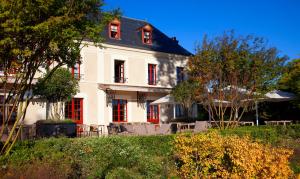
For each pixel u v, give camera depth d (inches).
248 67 668.7
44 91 634.8
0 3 254.2
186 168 351.3
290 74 850.8
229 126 693.3
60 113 788.0
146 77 1008.9
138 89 943.0
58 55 317.1
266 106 968.9
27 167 259.3
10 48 271.7
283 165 346.0
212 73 671.8
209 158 345.4
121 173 309.6
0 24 255.3
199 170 350.0
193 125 744.3
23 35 269.9
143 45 1033.5
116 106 953.5
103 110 911.0
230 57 658.2
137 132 636.1
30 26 262.2
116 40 973.2
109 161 331.6
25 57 289.0
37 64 311.7
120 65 977.5
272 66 685.9
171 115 1056.2
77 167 307.1
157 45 1071.6
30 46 284.5
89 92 888.9
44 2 263.0
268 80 689.6
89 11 316.2
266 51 682.8
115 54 949.2
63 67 733.3
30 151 302.2
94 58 905.5
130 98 978.7
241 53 665.6
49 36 276.5
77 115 871.1
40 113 789.9
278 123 788.6
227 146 346.0
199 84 699.4
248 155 328.5
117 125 687.7
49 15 277.0
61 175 262.8
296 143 585.9
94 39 335.9
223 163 347.9
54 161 283.4
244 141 356.8
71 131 588.4
